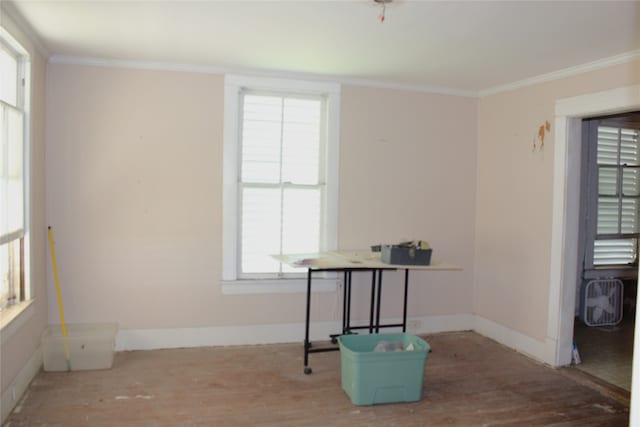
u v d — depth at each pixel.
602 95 3.56
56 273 3.84
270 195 4.41
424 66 3.97
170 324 4.22
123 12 2.90
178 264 4.21
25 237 3.35
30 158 3.37
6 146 2.97
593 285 5.20
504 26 2.98
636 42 3.21
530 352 4.21
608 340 4.70
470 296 4.97
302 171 4.48
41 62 3.71
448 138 4.84
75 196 4.00
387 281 4.70
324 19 2.95
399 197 4.71
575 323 5.27
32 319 3.47
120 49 3.70
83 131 3.99
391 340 3.67
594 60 3.62
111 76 4.03
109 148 4.05
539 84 4.14
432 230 4.82
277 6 2.75
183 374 3.68
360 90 4.55
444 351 4.33
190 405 3.19
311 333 4.52
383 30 3.12
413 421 3.05
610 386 3.61
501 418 3.11
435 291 4.86
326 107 4.51
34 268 3.51
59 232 3.97
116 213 4.08
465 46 3.40
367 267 3.70
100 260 4.06
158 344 4.20
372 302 4.23
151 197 4.14
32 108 3.41
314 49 3.58
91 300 4.05
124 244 4.10
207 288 4.28
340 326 4.60
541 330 4.11
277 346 4.35
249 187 4.36
